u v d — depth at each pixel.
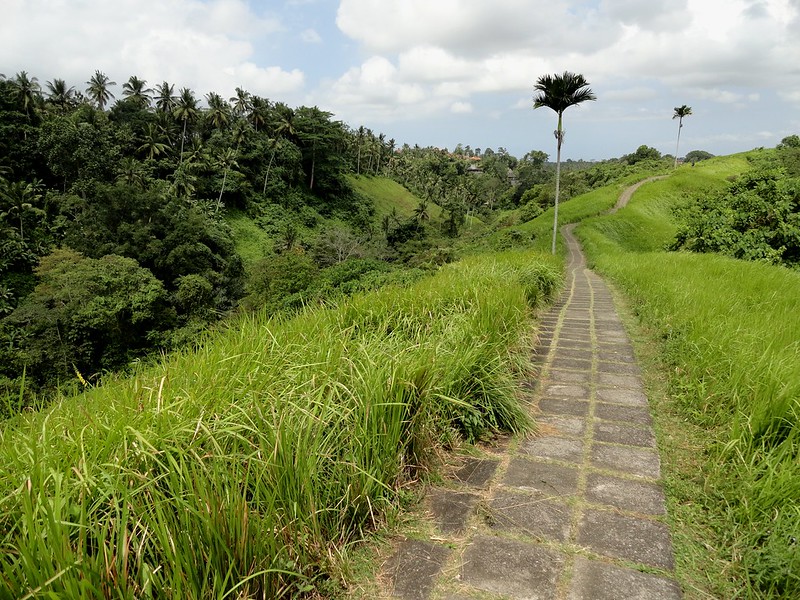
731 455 2.66
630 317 7.38
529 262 9.70
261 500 1.89
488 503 2.43
